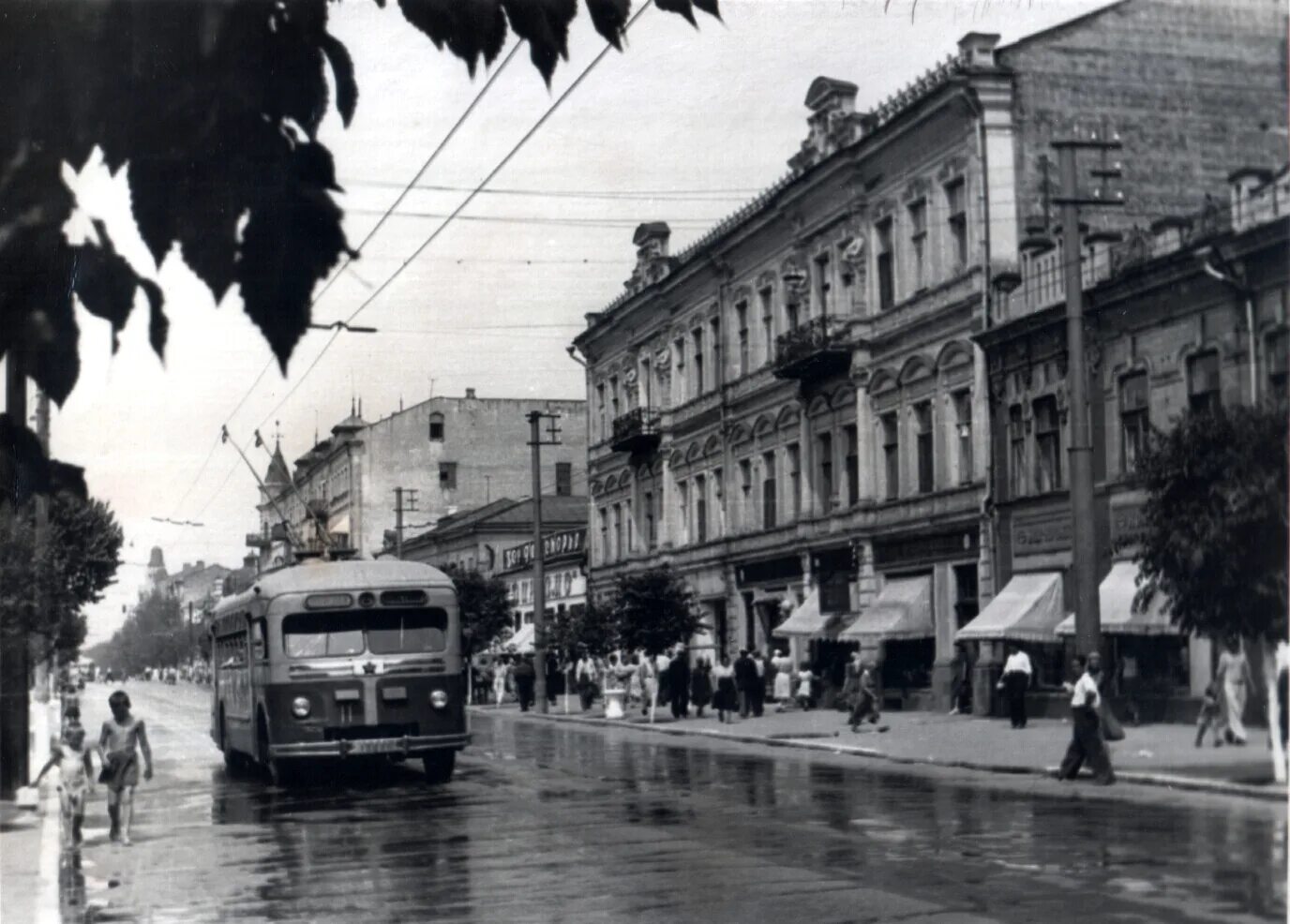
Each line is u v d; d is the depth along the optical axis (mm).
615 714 39781
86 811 19562
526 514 73000
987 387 31875
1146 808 15172
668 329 50562
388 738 21203
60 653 35531
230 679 25938
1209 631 17422
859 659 34812
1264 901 9641
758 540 43656
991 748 23359
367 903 11195
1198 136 27359
